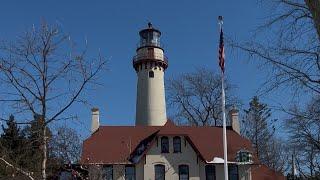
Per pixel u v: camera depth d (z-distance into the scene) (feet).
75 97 52.60
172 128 148.66
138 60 198.39
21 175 51.37
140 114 196.24
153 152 146.20
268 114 208.54
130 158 146.30
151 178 143.95
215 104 184.34
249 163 146.20
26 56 50.67
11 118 51.96
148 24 199.62
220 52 74.49
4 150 51.29
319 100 55.77
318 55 47.39
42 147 51.34
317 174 123.75
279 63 48.88
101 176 89.56
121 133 155.63
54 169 65.00
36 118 51.16
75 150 81.61
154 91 196.34
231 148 153.07
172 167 145.59
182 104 192.75
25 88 50.47
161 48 200.85
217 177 146.00
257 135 206.69
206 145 152.56
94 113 159.12
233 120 164.25
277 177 153.17
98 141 151.43
